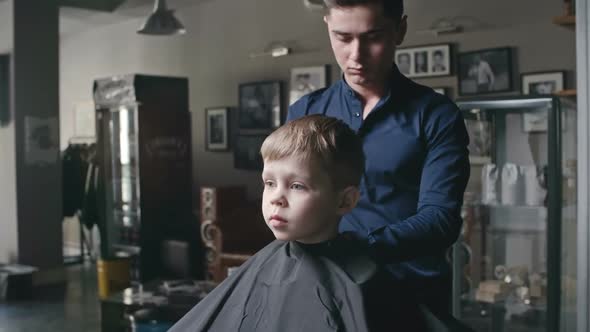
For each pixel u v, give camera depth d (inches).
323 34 228.1
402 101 57.1
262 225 231.1
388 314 36.9
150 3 263.0
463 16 194.4
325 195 37.0
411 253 46.0
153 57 285.7
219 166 262.5
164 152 248.5
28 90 250.5
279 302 38.5
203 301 42.3
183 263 234.2
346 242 39.5
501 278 146.7
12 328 192.1
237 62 254.2
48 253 257.0
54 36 257.3
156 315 150.5
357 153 38.6
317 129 37.1
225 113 257.4
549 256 132.2
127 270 231.9
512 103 135.9
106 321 160.2
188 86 263.1
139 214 241.9
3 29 252.1
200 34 266.1
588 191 86.0
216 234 221.9
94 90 255.6
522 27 183.2
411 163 56.7
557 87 176.2
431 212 49.4
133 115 245.1
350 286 36.8
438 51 199.3
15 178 247.6
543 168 137.3
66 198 284.5
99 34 310.7
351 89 58.6
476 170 148.9
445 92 199.5
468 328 38.6
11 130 249.1
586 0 83.6
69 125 333.7
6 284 229.5
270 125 243.3
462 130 56.6
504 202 143.3
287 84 239.6
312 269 38.1
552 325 132.5
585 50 84.3
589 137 85.1
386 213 57.3
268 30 243.6
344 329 36.1
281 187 37.1
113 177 253.4
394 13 51.4
